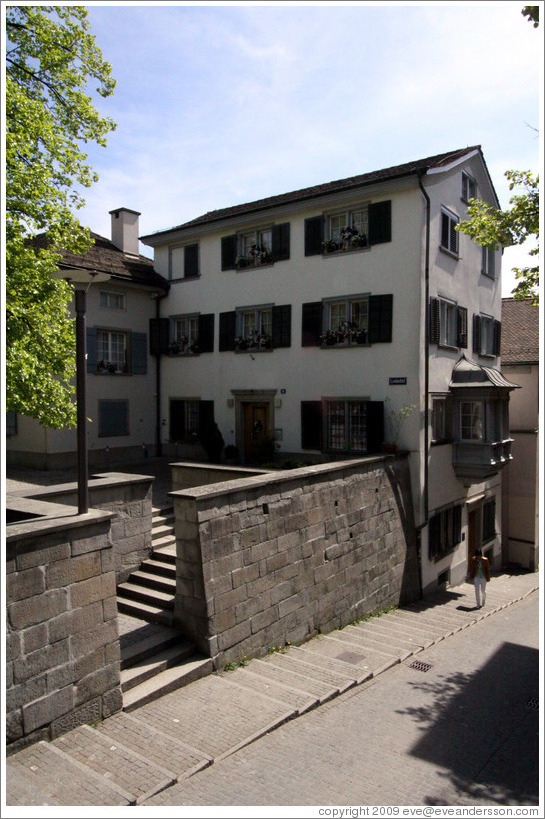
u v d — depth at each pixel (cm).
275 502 922
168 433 2070
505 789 556
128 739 577
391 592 1335
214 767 543
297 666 838
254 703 676
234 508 830
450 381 1648
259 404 1823
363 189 1508
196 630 777
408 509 1427
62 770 502
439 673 904
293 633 956
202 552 768
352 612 1159
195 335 2022
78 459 616
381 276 1513
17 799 438
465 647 1073
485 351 1955
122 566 944
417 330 1450
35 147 1028
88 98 1173
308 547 1006
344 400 1578
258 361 1788
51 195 1057
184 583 789
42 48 1099
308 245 1653
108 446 1912
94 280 613
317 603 1030
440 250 1559
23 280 1027
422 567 1488
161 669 719
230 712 652
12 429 1800
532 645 1127
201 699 683
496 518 2136
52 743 557
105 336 1931
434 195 1514
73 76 1153
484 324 1969
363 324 1578
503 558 2258
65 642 579
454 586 1722
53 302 1103
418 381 1448
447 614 1345
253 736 602
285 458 1709
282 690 726
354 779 550
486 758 622
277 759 573
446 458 1609
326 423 1620
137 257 2223
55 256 1098
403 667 913
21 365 977
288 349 1706
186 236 1989
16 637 534
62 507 647
